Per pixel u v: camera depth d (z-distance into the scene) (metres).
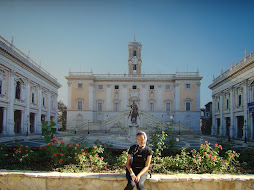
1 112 35.19
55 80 55.50
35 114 44.97
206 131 69.56
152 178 6.73
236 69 38.75
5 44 30.75
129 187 6.16
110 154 11.42
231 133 41.84
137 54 68.69
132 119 33.56
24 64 37.88
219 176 6.98
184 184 6.76
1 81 31.83
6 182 7.06
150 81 63.94
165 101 63.09
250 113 35.47
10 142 24.52
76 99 62.69
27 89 39.72
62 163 9.06
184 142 26.64
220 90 49.25
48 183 6.92
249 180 6.80
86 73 63.91
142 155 6.61
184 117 60.94
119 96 63.94
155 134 10.92
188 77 61.34
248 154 10.46
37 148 11.83
